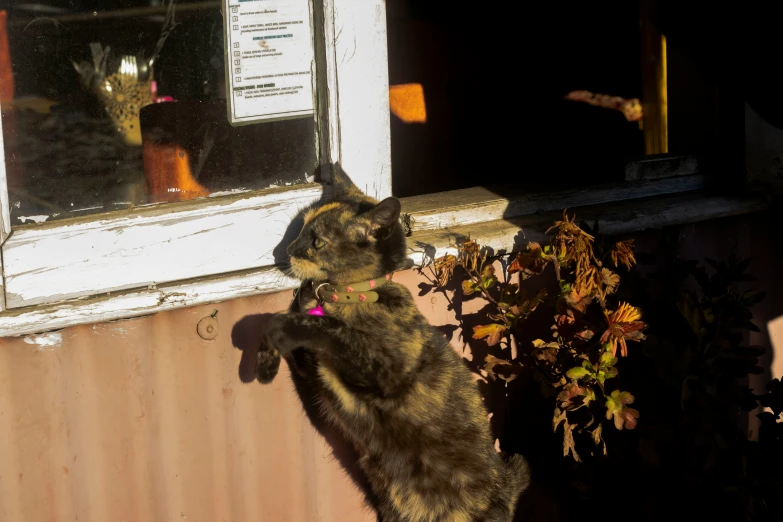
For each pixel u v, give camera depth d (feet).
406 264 10.11
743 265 11.97
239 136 9.57
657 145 15.57
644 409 11.44
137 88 10.07
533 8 17.65
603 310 10.39
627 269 11.49
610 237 11.55
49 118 8.53
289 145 9.89
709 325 11.62
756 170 13.26
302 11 9.61
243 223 9.40
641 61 15.69
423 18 18.89
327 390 9.62
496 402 11.64
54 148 8.54
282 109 9.75
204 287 9.02
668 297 12.00
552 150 17.61
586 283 10.43
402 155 18.22
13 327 7.92
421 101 18.43
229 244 9.34
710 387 13.20
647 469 11.09
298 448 10.11
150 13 9.30
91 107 9.09
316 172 10.14
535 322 11.82
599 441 10.71
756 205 13.30
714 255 13.43
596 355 10.66
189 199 9.37
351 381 9.19
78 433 8.59
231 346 9.45
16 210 8.21
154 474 9.15
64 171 8.61
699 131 13.99
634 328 9.95
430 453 9.73
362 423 9.64
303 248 9.14
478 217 11.55
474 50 18.62
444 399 9.64
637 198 13.06
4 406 8.12
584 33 16.83
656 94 15.39
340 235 9.16
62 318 8.17
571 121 17.31
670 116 14.52
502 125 18.48
